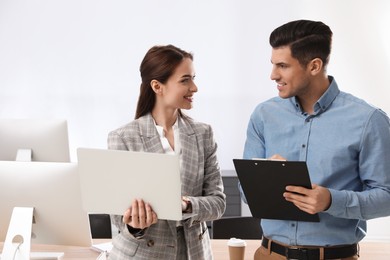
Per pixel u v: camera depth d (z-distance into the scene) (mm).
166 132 2539
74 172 2479
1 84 6133
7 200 2537
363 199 2242
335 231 2338
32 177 2508
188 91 2502
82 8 6039
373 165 2299
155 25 6027
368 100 6066
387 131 2320
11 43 6086
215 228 3654
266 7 6004
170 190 2186
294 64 2311
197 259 2461
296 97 2426
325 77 2389
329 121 2369
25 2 6051
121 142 2469
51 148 2922
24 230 2473
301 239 2359
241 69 6047
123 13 6027
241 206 5422
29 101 6129
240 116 6074
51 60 6098
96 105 6109
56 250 3223
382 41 6023
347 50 6055
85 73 6094
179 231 2461
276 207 2316
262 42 6020
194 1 6008
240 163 2230
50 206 2520
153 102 2559
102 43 6062
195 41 6027
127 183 2221
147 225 2262
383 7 6000
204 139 2596
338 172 2344
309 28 2303
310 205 2189
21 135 2924
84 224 2535
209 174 2605
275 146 2469
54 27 6070
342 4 6008
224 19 6012
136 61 6062
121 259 2426
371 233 5988
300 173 2152
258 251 2529
